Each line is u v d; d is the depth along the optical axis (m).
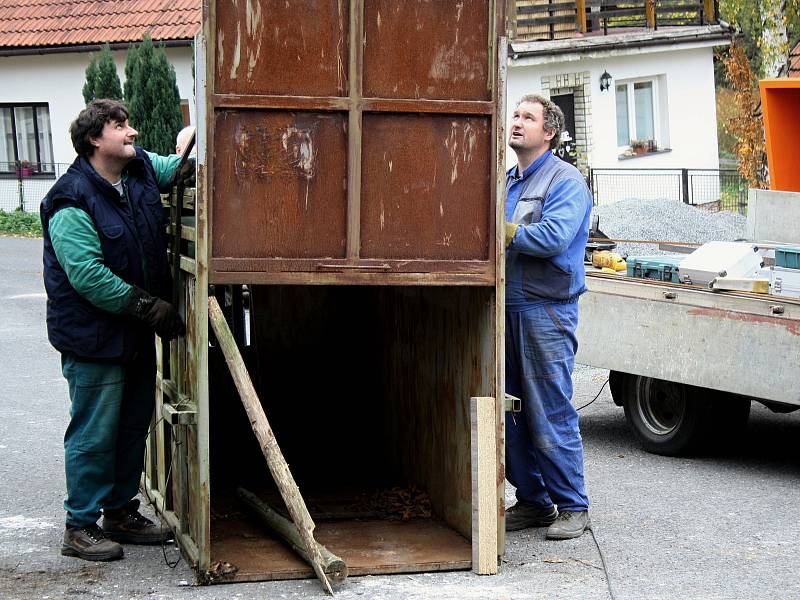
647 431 7.73
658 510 6.29
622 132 23.00
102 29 24.39
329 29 4.88
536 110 5.68
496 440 5.20
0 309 14.02
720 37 23.55
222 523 5.87
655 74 23.06
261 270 4.89
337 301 7.63
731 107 33.81
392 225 5.01
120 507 5.62
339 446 7.58
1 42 25.00
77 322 5.20
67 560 5.34
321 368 7.66
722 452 7.76
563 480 5.75
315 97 4.88
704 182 21.88
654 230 15.65
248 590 4.89
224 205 4.85
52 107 25.31
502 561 5.32
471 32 5.02
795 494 6.65
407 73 4.97
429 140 5.02
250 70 4.82
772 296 6.74
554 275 5.59
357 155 4.93
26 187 25.53
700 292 7.04
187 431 5.16
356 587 4.95
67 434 5.38
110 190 5.20
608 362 7.68
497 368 5.18
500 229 5.09
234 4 4.78
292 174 4.90
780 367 6.60
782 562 5.38
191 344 5.06
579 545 5.63
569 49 21.00
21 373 10.37
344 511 6.11
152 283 5.34
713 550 5.56
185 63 23.89
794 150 9.22
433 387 6.02
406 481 6.52
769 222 8.19
